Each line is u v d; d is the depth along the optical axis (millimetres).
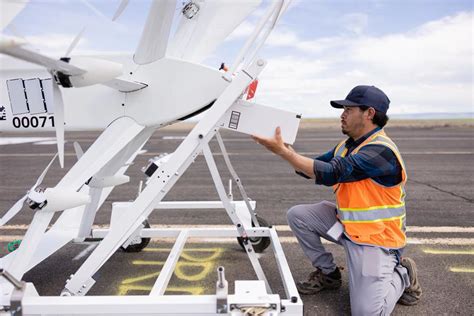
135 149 2494
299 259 3082
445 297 2426
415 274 2312
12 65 2135
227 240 3574
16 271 1771
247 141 14852
